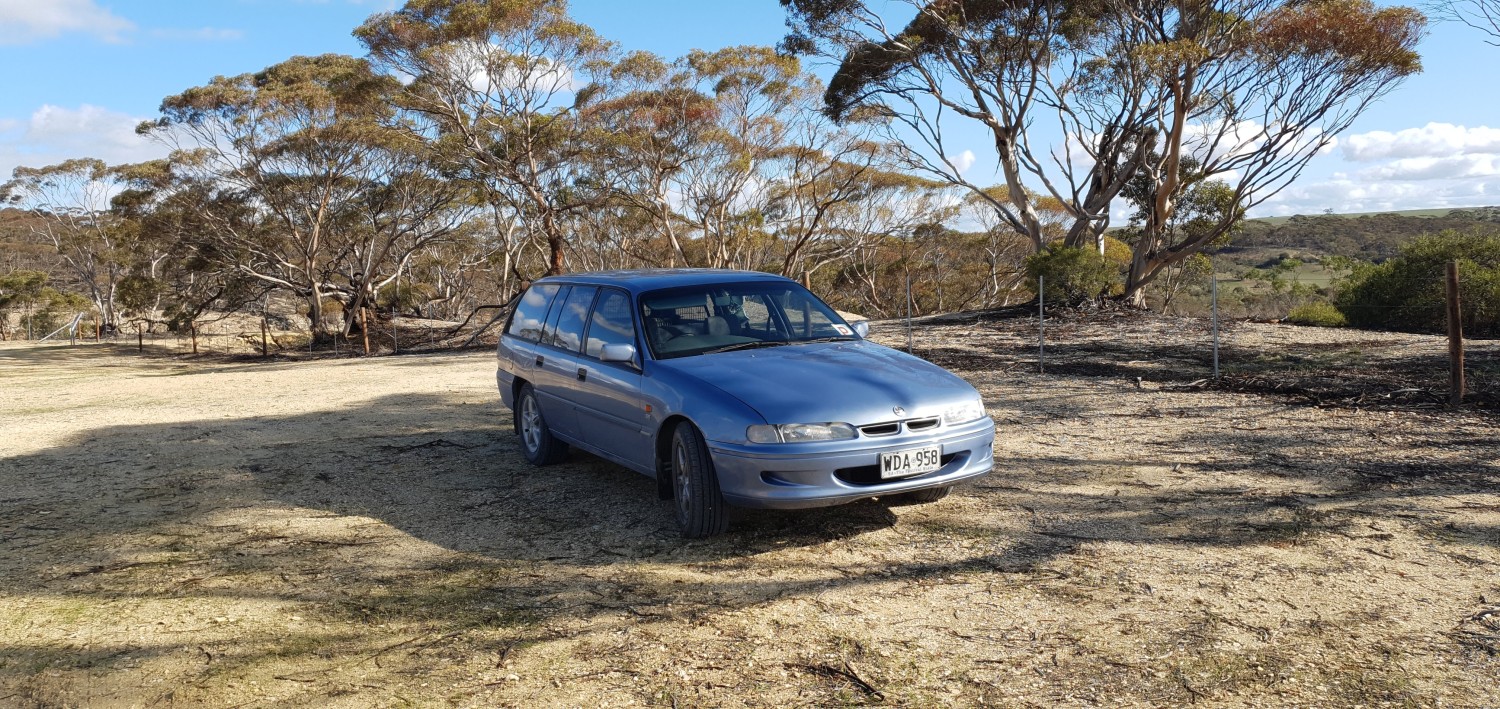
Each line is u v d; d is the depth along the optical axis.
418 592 4.14
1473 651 3.13
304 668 3.34
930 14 24.81
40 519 5.71
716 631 3.57
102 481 6.85
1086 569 4.12
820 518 5.08
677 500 4.91
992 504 5.26
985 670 3.14
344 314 44.44
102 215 60.12
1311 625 3.41
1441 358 10.73
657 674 3.20
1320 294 26.02
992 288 51.50
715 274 6.04
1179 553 4.29
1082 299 22.52
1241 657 3.16
